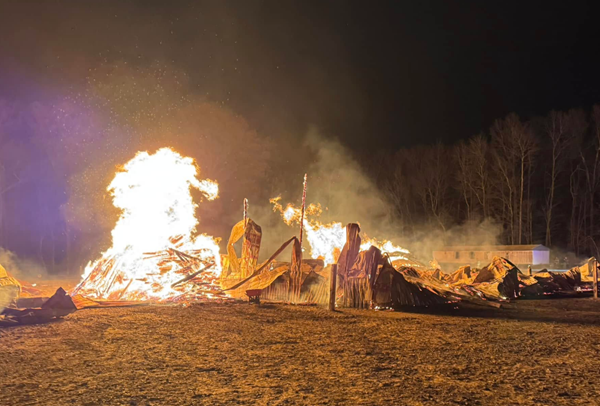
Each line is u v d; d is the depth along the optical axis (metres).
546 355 9.03
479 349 9.48
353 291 16.02
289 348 9.45
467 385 7.13
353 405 6.29
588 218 66.88
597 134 63.59
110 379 7.36
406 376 7.57
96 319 12.77
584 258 62.38
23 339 10.24
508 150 66.75
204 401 6.39
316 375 7.61
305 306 15.88
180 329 11.41
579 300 19.02
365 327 11.84
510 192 66.00
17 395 6.64
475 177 70.12
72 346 9.58
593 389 6.98
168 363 8.30
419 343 9.99
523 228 67.69
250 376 7.54
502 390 6.91
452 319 13.41
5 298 14.58
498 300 18.36
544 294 20.97
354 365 8.20
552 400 6.51
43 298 15.77
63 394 6.68
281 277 17.64
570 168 67.44
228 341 10.08
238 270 19.33
